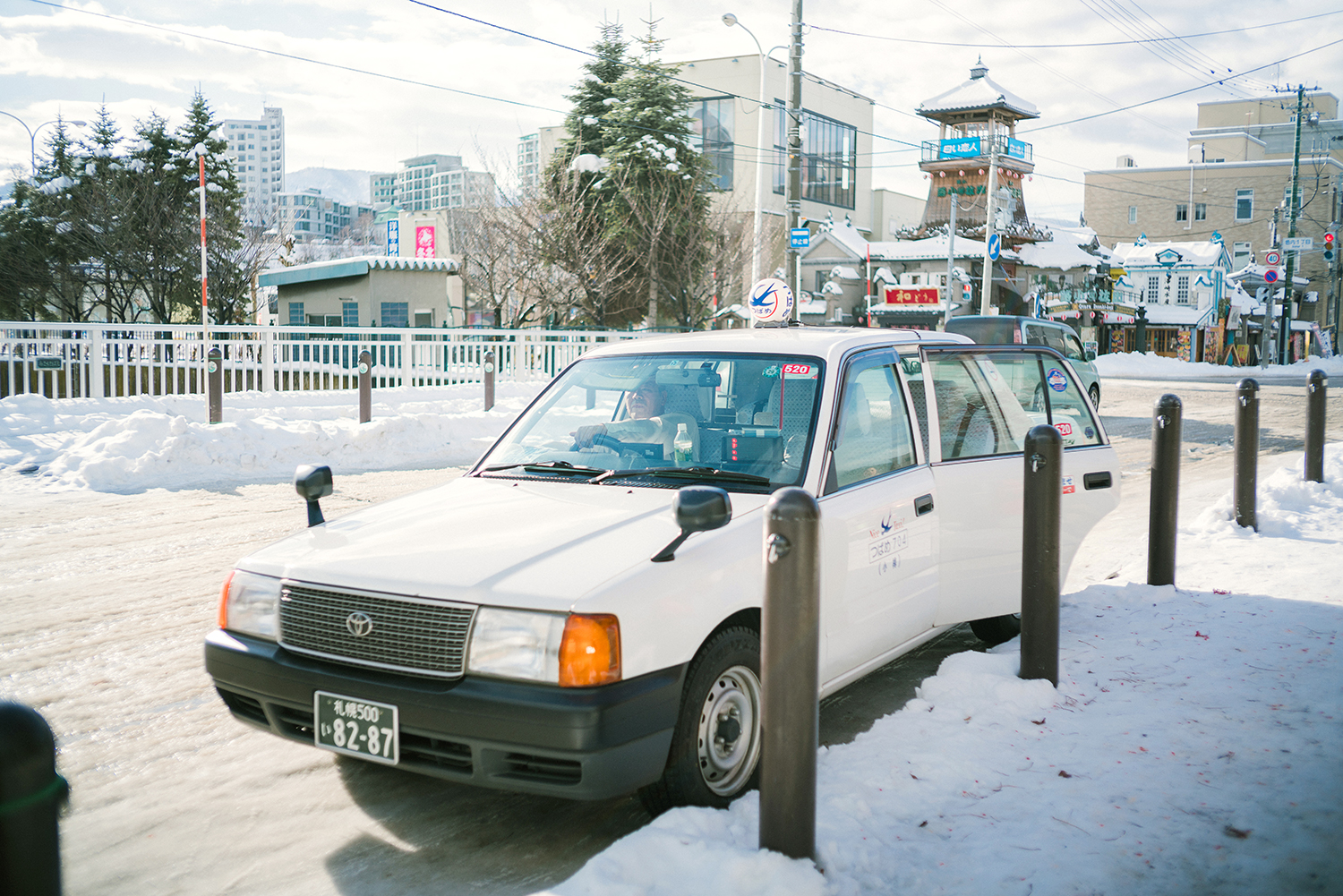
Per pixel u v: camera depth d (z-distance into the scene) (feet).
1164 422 19.25
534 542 10.88
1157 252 191.11
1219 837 10.12
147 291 98.22
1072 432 17.81
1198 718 13.12
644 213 101.04
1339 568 20.49
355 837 10.98
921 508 14.01
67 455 35.68
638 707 9.66
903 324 145.79
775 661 9.22
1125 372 141.28
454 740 9.72
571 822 11.31
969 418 15.78
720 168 182.29
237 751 13.25
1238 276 203.41
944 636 18.30
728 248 109.60
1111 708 13.58
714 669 10.68
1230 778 11.40
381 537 11.52
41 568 22.44
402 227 139.44
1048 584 14.03
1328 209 214.28
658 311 104.83
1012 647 16.01
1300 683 14.25
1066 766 11.82
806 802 9.32
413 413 51.39
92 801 11.80
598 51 108.68
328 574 10.76
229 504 30.19
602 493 12.59
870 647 13.07
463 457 41.55
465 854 10.62
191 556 23.68
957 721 13.21
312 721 10.71
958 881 9.37
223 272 100.07
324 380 58.13
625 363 14.93
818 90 198.29
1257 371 146.00
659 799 10.57
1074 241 187.62
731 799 11.02
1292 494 27.43
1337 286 218.38
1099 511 17.57
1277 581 19.77
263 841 10.88
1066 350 58.75
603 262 98.12
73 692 15.23
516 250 100.68
